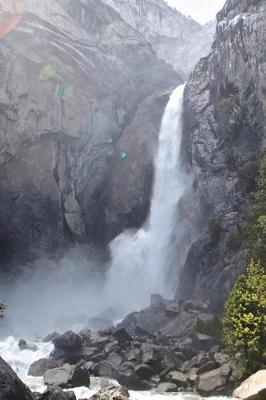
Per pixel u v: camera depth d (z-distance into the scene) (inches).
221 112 2269.9
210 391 1067.3
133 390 1118.4
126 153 2785.4
